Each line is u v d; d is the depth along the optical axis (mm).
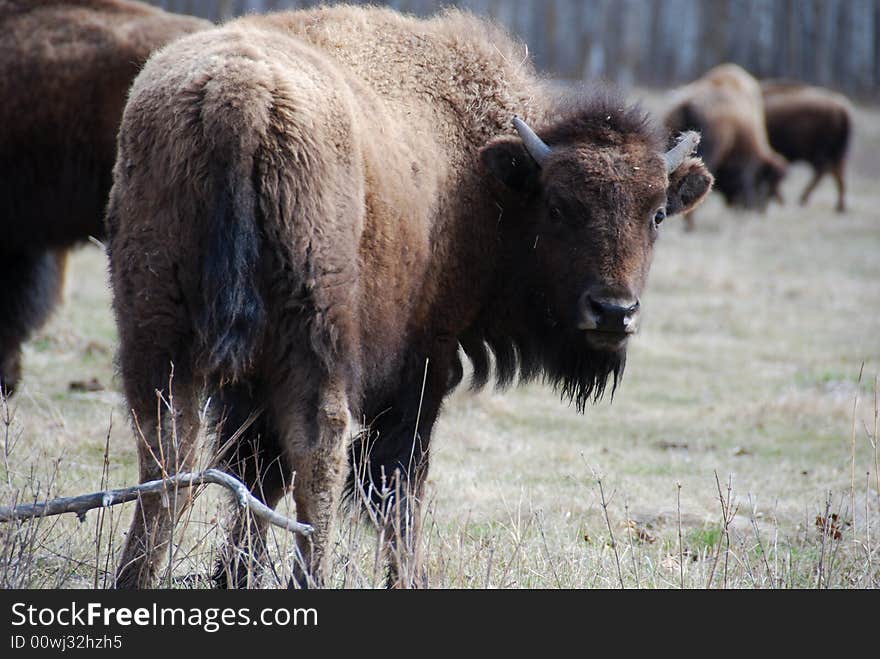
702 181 20844
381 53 19172
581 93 20922
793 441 32812
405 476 18438
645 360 43469
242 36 16422
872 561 20172
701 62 135750
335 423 15602
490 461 29016
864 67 140375
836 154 91688
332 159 15672
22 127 27938
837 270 66562
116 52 27953
